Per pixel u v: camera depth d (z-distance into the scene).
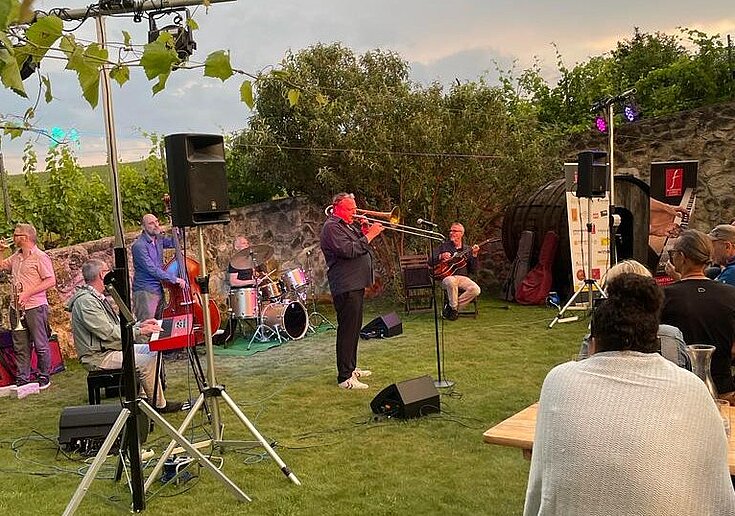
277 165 10.98
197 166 4.18
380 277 11.60
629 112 10.79
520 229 11.02
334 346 8.29
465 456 4.61
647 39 14.50
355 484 4.21
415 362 7.23
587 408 1.92
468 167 10.87
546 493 1.95
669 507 1.79
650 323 1.98
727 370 3.54
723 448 1.88
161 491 4.19
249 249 8.47
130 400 3.83
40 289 6.92
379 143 10.42
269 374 7.09
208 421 5.52
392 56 11.52
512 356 7.32
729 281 4.32
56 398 6.63
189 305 7.01
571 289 10.16
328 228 6.22
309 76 10.81
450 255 9.55
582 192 8.54
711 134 11.17
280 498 4.04
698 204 11.32
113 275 3.70
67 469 4.68
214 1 2.48
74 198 9.48
